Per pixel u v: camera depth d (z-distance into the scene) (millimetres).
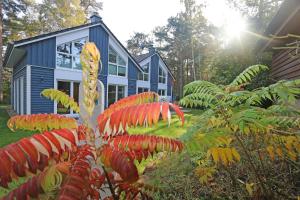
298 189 1880
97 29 12945
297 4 3357
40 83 10586
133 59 15852
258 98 1785
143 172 2568
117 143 1152
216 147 1580
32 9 22750
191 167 2389
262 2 14992
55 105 10781
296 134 1688
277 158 2191
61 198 828
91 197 1149
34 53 10328
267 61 9203
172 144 1116
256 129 1669
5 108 16609
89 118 1243
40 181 845
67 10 22375
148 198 1440
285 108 1708
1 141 5184
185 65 30500
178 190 2188
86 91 1233
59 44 11242
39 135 925
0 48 19438
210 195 2098
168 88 22281
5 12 22156
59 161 1029
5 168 788
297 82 1644
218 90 1975
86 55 1211
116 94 14883
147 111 941
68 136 1036
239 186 2037
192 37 26188
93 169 1256
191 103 1941
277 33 4723
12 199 811
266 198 1815
